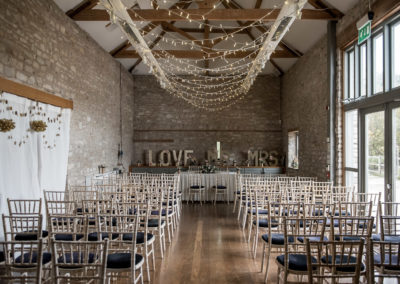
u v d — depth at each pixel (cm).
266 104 1123
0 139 393
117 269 265
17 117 428
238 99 1126
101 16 607
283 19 437
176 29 852
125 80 1020
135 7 705
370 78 523
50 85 523
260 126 1120
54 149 528
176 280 336
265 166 1054
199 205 794
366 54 529
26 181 446
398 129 455
